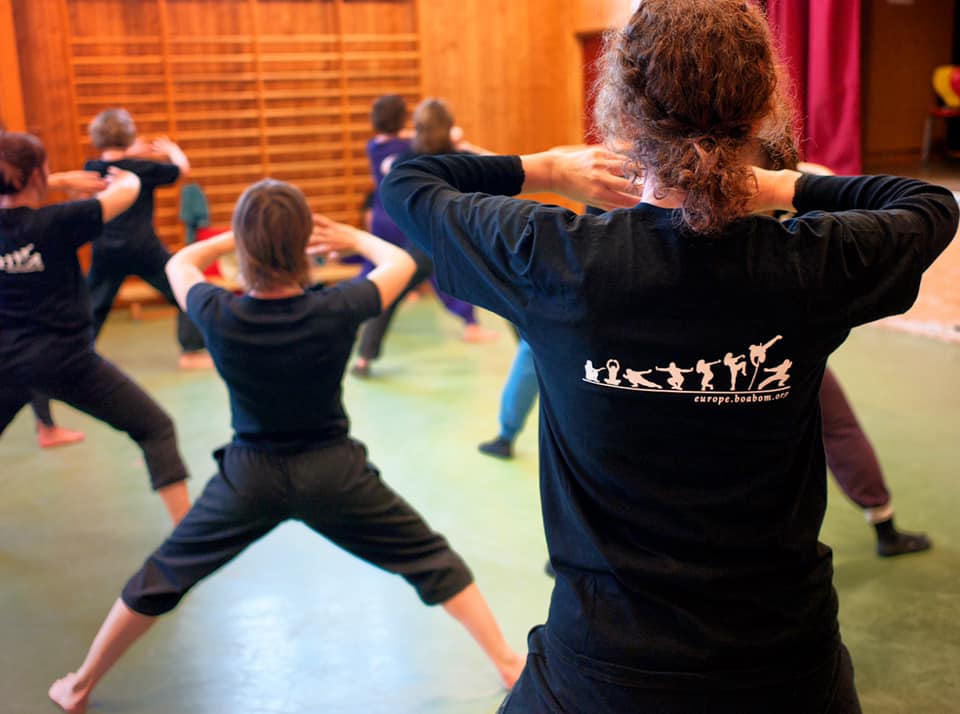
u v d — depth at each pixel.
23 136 2.69
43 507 3.48
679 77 0.95
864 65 6.50
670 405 0.99
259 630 2.65
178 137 6.59
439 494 3.51
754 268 0.96
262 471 2.10
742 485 1.01
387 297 2.13
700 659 1.00
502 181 1.21
